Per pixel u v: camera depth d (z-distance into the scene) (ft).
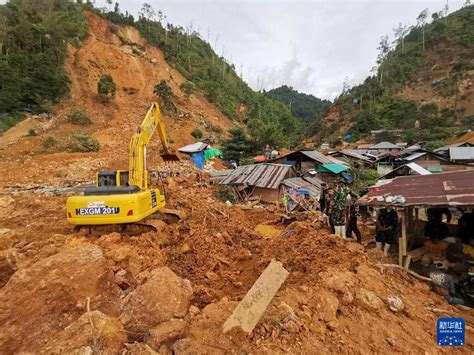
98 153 88.07
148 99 144.97
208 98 191.93
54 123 101.40
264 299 12.00
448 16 313.12
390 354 10.89
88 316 9.82
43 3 154.51
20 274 12.35
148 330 10.64
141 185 24.59
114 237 20.74
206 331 10.95
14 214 34.58
